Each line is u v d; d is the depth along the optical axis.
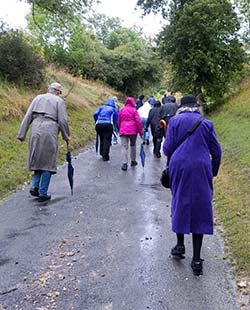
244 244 4.73
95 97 23.44
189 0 21.05
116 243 5.00
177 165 4.14
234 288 3.87
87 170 9.45
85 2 15.77
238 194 6.75
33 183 6.87
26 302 3.68
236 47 19.86
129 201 6.86
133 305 3.60
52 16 16.28
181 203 4.13
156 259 4.53
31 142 6.68
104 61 37.44
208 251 4.73
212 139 4.22
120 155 11.74
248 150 9.59
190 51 19.50
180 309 3.52
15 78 15.09
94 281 4.05
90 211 6.29
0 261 4.54
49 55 24.44
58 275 4.18
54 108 6.73
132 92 40.78
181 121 4.24
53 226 5.62
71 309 3.55
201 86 20.70
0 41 15.27
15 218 5.97
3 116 11.76
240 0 20.42
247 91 19.48
